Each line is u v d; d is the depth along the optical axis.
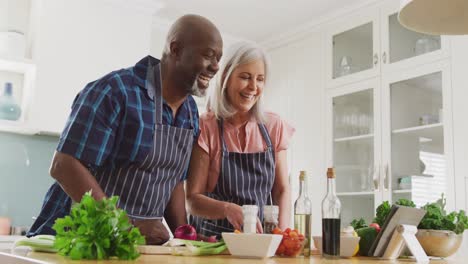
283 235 1.31
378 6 3.49
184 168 1.66
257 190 1.85
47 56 3.13
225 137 1.85
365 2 3.53
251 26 4.01
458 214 1.65
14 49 3.08
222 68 1.81
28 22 3.35
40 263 0.85
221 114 1.83
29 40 3.28
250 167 1.84
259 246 1.18
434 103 3.09
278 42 4.23
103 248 0.94
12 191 3.21
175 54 1.48
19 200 3.23
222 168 1.82
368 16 3.55
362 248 1.48
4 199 3.18
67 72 3.19
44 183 3.32
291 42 4.14
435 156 3.03
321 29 3.89
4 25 3.27
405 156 3.21
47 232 1.47
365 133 3.49
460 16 1.04
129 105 1.41
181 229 1.43
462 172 2.86
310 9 3.68
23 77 3.30
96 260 0.92
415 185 3.12
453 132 2.94
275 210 1.47
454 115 2.95
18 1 3.34
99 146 1.33
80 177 1.30
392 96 3.35
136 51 3.45
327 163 3.70
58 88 3.14
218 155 1.83
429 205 1.67
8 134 3.25
